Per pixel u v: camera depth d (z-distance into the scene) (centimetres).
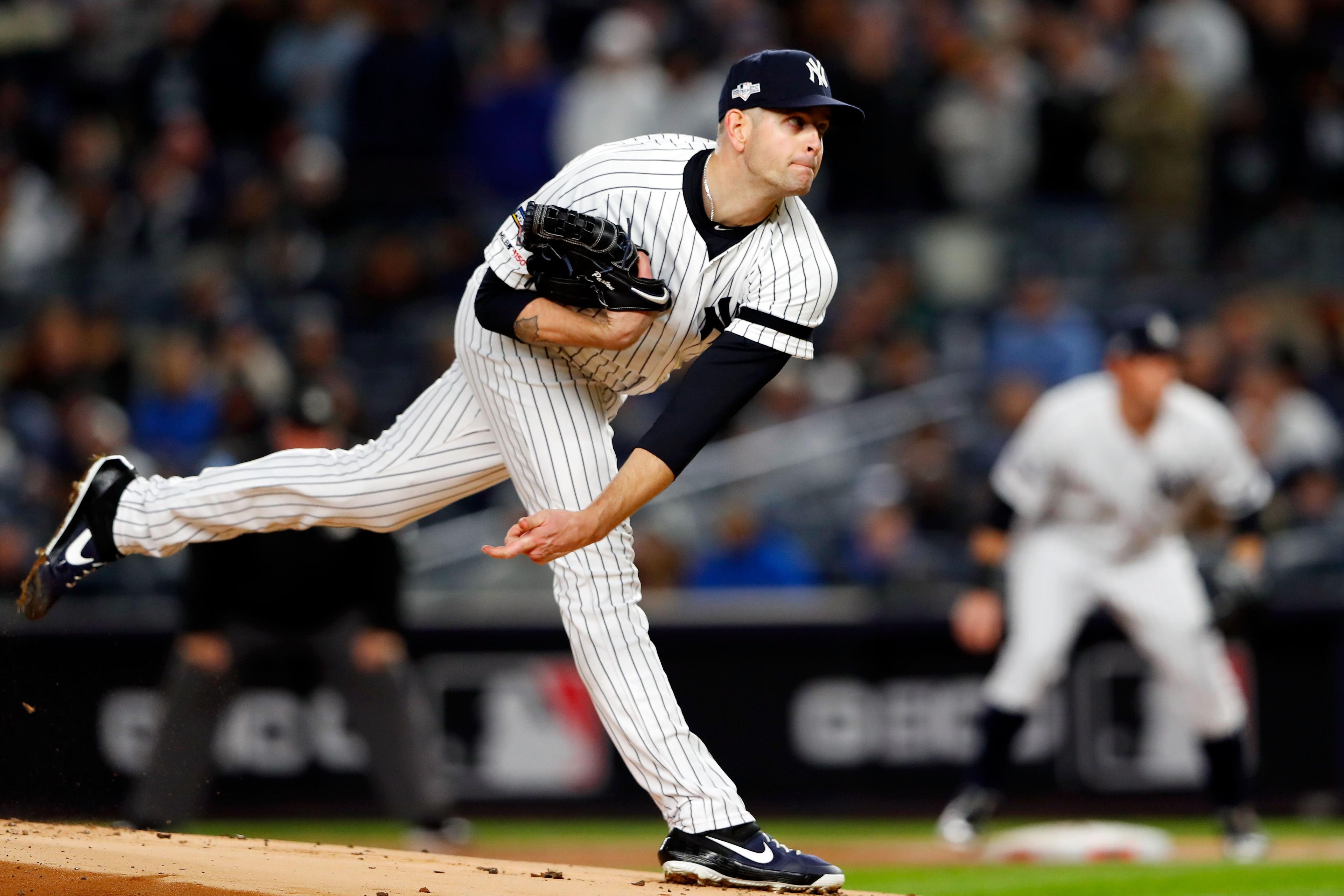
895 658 3134
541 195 1323
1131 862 2320
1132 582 2464
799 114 1232
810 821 3105
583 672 1363
